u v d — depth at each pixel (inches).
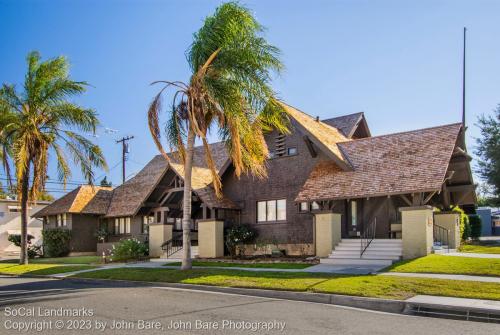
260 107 770.2
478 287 526.9
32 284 749.3
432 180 805.2
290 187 1051.9
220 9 785.6
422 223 800.9
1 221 1788.9
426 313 455.8
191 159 818.8
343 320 420.8
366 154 969.5
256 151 799.7
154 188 1238.3
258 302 523.8
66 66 1077.1
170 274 756.0
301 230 1022.4
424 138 933.8
